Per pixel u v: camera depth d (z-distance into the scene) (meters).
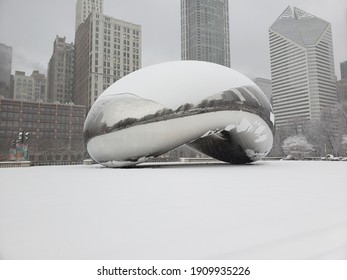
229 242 2.57
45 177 9.11
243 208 3.96
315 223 3.17
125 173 10.71
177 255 2.29
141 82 13.48
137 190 5.77
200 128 13.39
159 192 5.47
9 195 5.17
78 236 2.73
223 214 3.60
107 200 4.61
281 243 2.55
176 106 12.81
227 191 5.59
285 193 5.32
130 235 2.76
